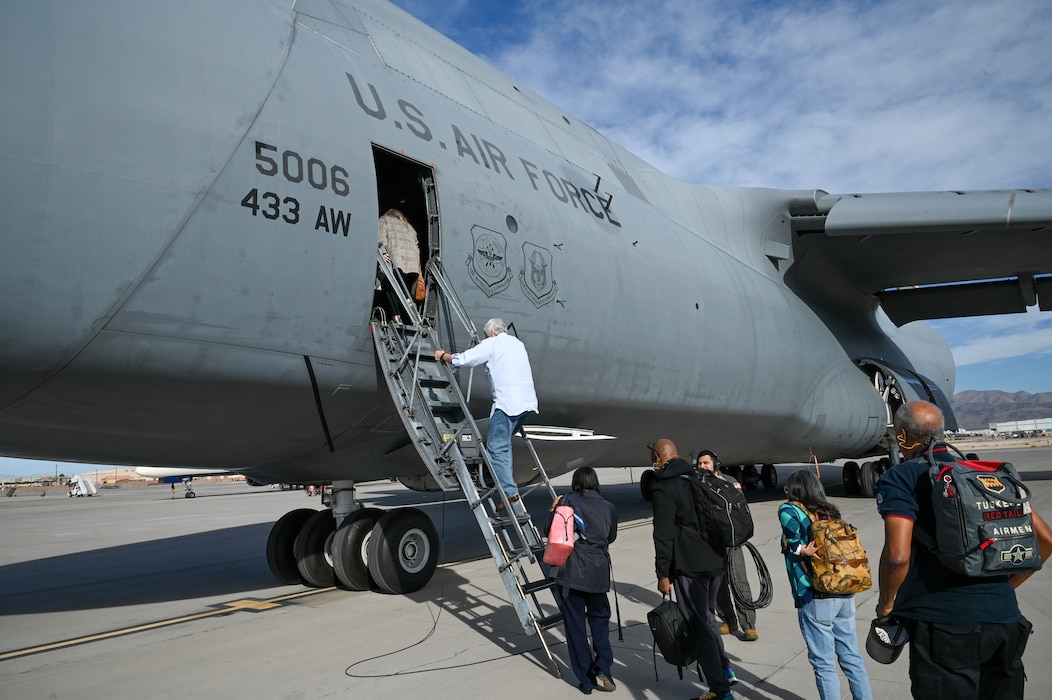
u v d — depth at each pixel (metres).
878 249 12.34
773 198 12.16
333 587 7.45
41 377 4.51
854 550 3.11
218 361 4.98
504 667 4.44
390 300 6.36
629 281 8.20
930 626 2.30
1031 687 3.73
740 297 10.48
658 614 3.68
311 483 7.80
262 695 4.10
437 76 7.57
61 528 17.08
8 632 6.02
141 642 5.46
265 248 5.01
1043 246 11.72
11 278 4.12
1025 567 2.18
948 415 16.77
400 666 4.55
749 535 3.68
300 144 5.29
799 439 12.08
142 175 4.49
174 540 13.09
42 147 4.18
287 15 6.04
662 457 4.02
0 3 4.24
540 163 8.02
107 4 4.67
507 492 5.06
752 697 3.77
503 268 6.63
